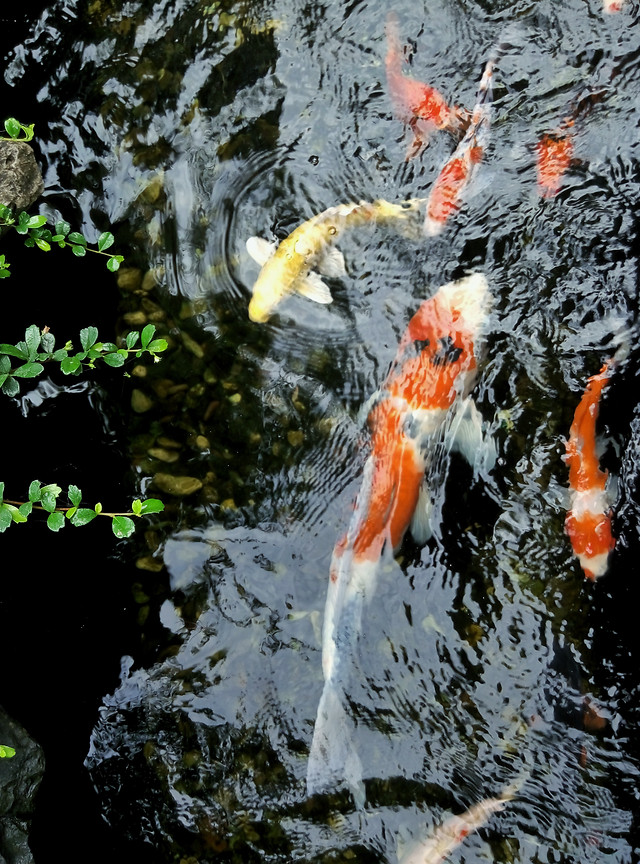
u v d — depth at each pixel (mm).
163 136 2309
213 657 2092
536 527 2105
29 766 1965
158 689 2080
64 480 2121
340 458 2154
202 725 2062
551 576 2086
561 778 2014
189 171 2293
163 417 2184
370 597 2094
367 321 2211
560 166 2248
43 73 2348
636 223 2211
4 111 2318
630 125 2258
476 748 2035
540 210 2232
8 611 2037
